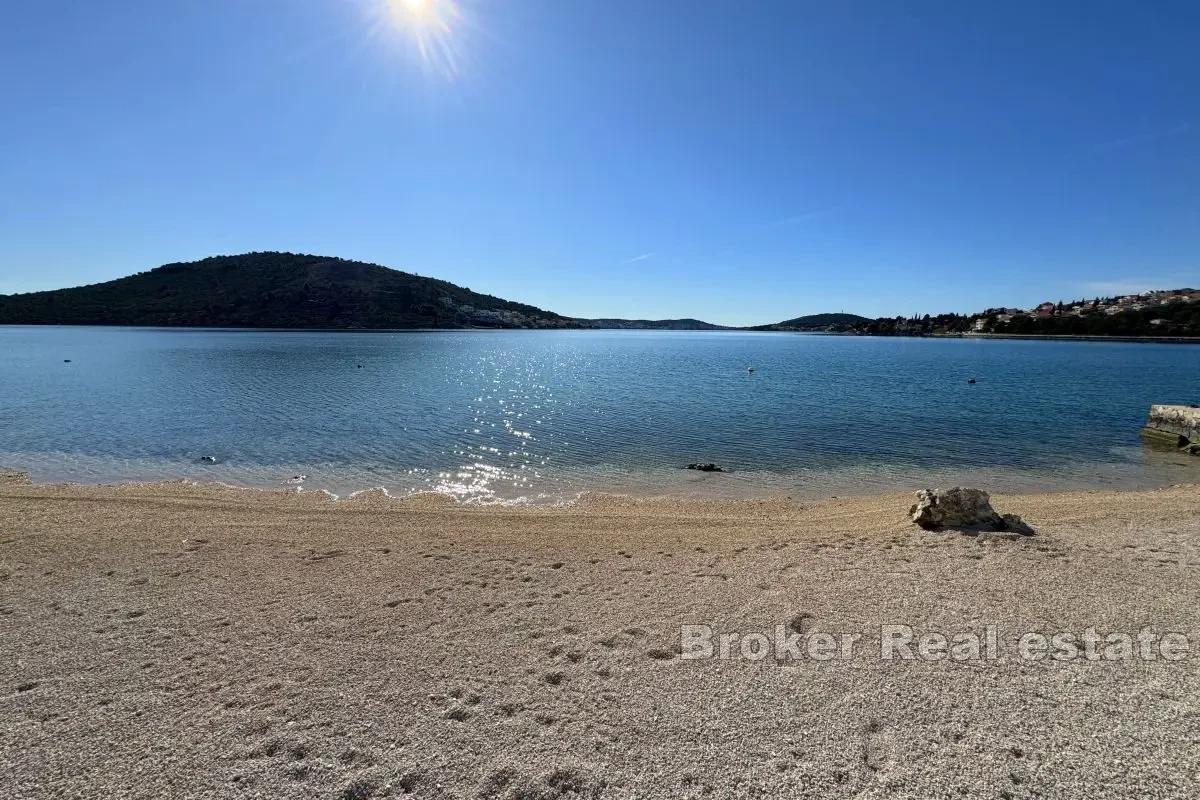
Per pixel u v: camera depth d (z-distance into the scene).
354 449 19.36
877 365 62.16
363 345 90.25
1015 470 17.12
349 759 4.41
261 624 6.61
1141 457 18.88
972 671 5.60
